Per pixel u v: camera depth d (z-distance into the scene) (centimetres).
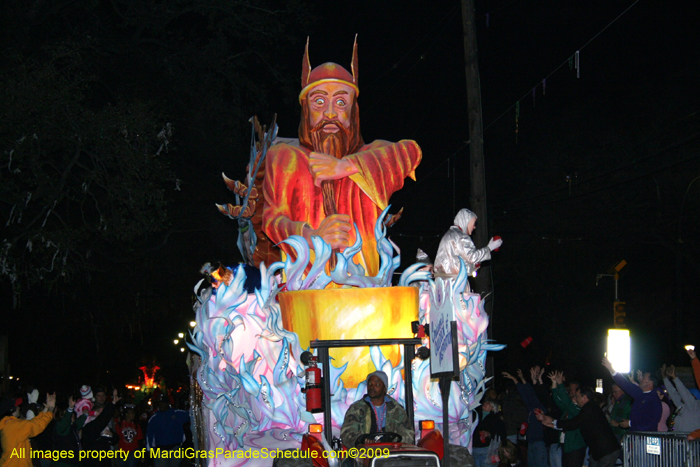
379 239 830
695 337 3044
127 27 2100
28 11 1714
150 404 1886
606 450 941
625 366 991
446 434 621
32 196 1567
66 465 1166
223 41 2088
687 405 883
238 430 765
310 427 651
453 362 594
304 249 812
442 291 641
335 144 916
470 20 1384
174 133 2038
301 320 788
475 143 1351
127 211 1650
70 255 1688
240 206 985
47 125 1493
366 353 782
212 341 784
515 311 3309
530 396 1118
